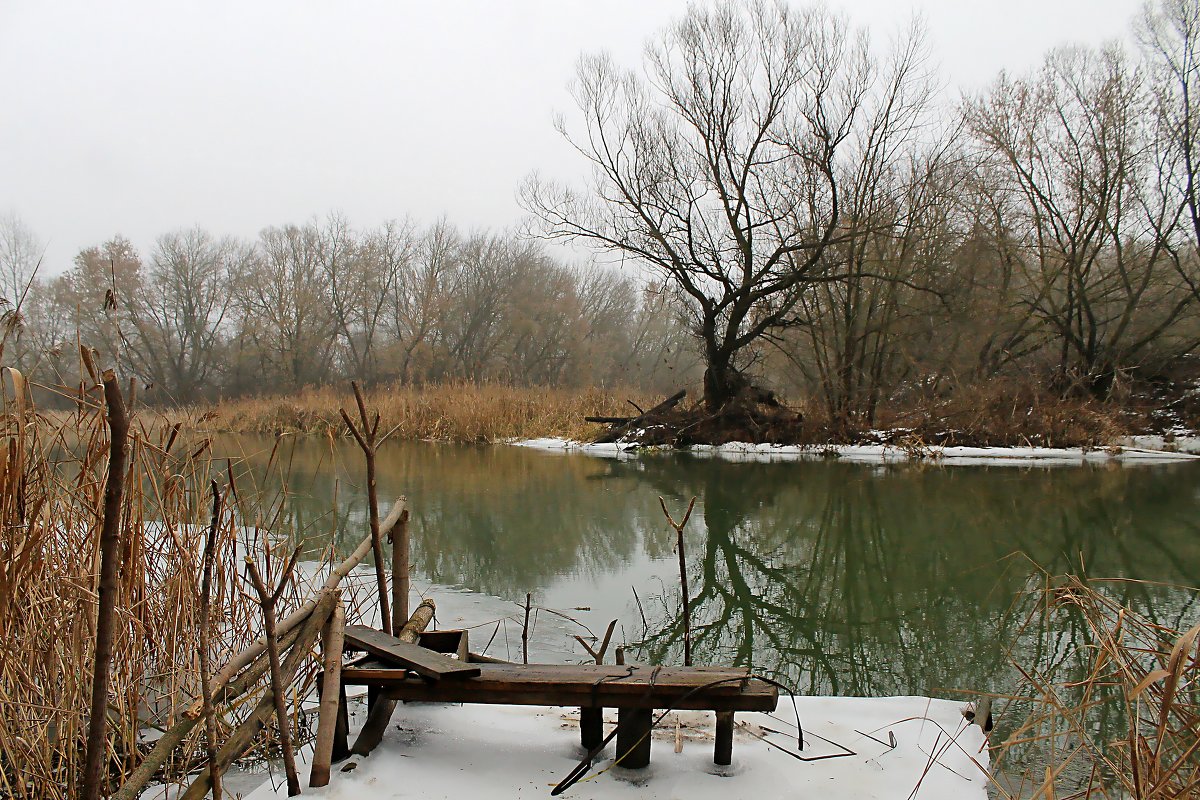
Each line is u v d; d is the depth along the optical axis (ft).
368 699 11.99
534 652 18.08
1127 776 10.66
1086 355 69.82
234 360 132.98
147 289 121.90
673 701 9.73
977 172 72.95
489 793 9.28
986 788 10.48
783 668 17.81
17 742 9.77
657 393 84.69
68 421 11.39
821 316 66.23
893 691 16.28
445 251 148.05
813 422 62.08
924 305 66.33
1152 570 26.66
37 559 10.09
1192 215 69.05
